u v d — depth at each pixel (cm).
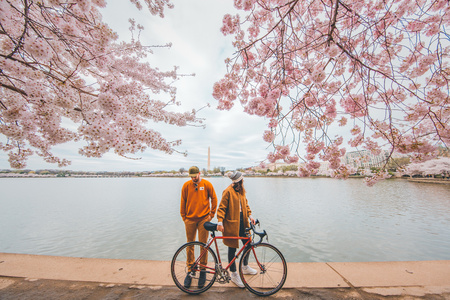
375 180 268
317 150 278
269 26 329
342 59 251
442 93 251
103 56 266
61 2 219
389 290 245
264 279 271
